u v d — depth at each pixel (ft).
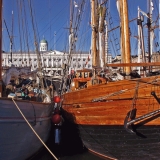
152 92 32.37
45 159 45.09
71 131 50.75
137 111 34.12
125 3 39.42
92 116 39.52
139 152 36.78
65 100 49.52
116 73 44.14
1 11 33.42
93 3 56.24
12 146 34.09
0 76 33.78
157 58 88.53
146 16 84.53
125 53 39.01
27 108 36.88
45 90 59.31
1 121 31.40
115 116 36.29
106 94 36.94
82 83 55.16
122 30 39.60
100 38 79.25
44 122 45.50
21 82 57.77
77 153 47.34
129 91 34.63
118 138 37.35
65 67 76.69
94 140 41.50
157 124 33.42
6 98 32.09
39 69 66.69
